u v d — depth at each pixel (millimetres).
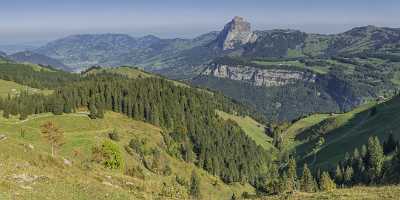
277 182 156375
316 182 160625
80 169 61312
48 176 49281
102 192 50875
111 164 119562
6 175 44688
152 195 61438
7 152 52812
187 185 173625
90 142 177125
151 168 190375
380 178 131375
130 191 58031
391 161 136125
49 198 42438
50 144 133875
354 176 156250
